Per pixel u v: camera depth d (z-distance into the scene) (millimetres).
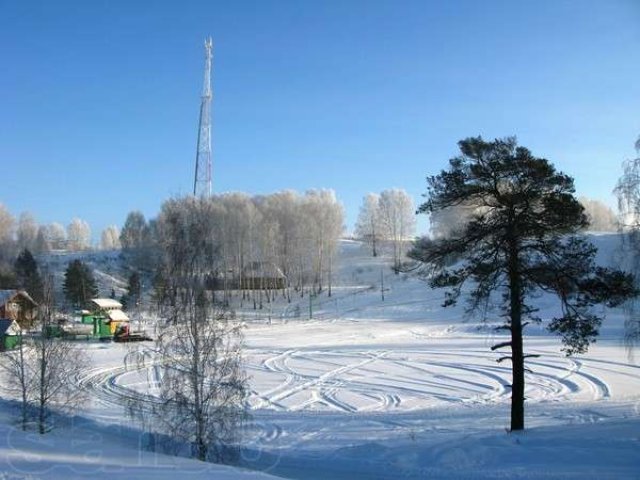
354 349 60688
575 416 26578
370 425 27500
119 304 73375
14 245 116938
